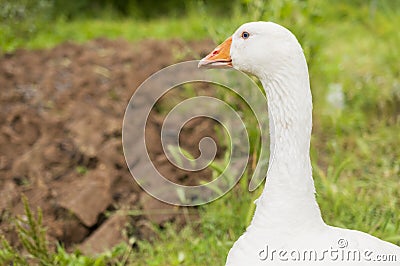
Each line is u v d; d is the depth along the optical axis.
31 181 12.05
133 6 25.59
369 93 14.76
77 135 13.36
